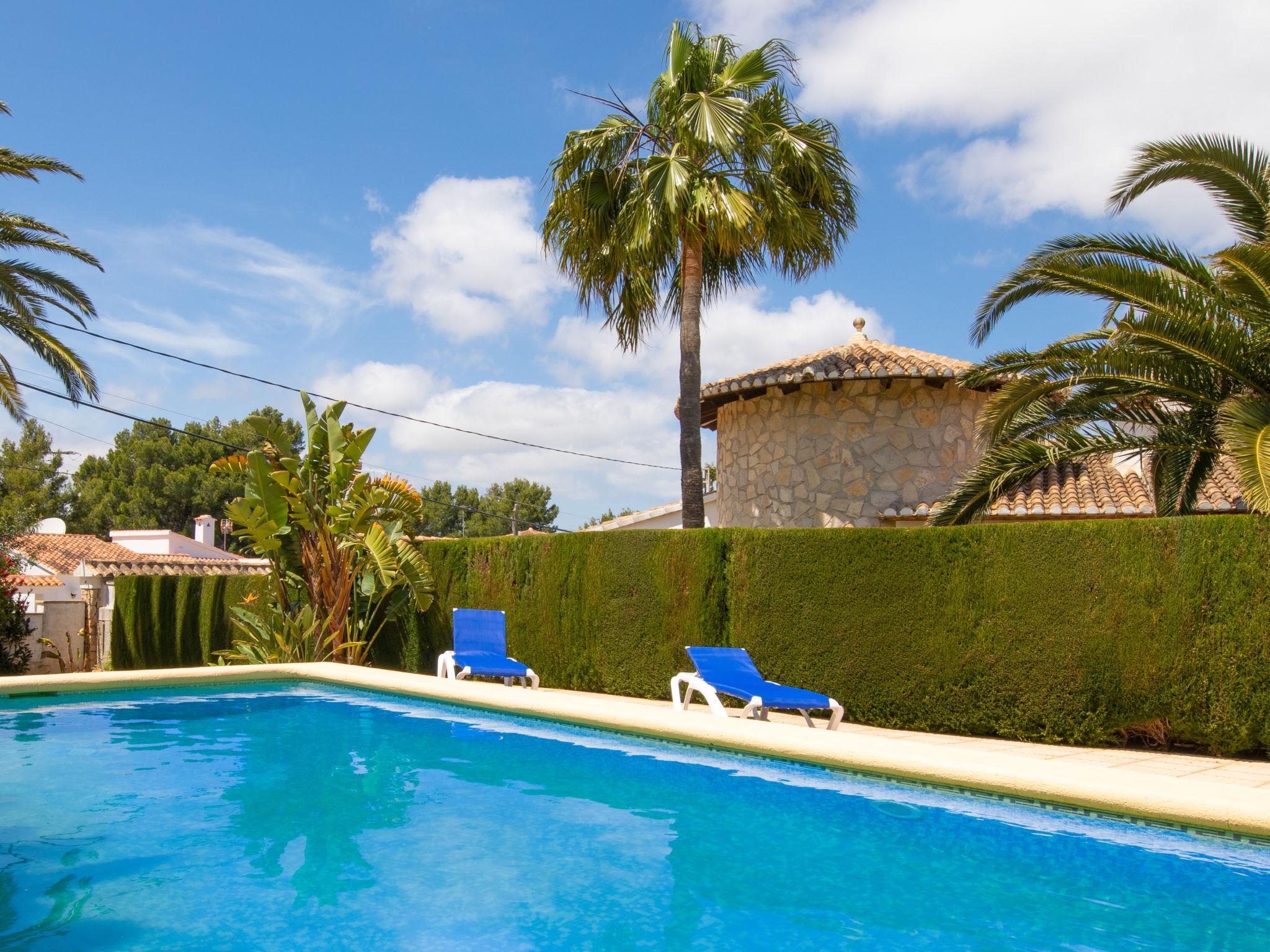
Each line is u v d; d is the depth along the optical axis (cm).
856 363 1508
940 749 623
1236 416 857
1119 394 1033
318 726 855
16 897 416
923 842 500
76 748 761
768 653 1050
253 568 3198
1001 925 387
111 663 2159
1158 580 827
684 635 1131
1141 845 491
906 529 966
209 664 1866
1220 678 796
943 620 934
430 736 808
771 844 501
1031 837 507
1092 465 1600
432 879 443
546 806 581
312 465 1480
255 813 565
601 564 1236
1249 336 968
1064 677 865
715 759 694
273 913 396
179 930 376
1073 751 832
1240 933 378
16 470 5006
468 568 1440
